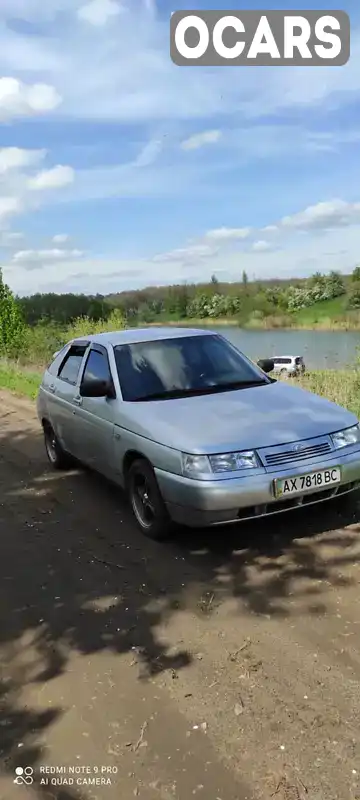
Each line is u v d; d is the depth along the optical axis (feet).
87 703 9.98
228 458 14.19
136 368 18.74
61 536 17.26
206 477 14.07
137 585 13.88
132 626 12.22
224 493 13.91
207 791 7.99
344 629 11.50
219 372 19.16
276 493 14.14
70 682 10.59
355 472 15.17
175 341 20.11
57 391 22.77
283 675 10.29
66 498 20.76
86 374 20.75
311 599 12.65
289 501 14.51
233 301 135.03
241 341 89.35
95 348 20.90
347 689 9.83
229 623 12.03
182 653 11.17
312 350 58.13
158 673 10.63
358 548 14.79
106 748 8.91
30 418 37.06
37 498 21.01
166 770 8.41
